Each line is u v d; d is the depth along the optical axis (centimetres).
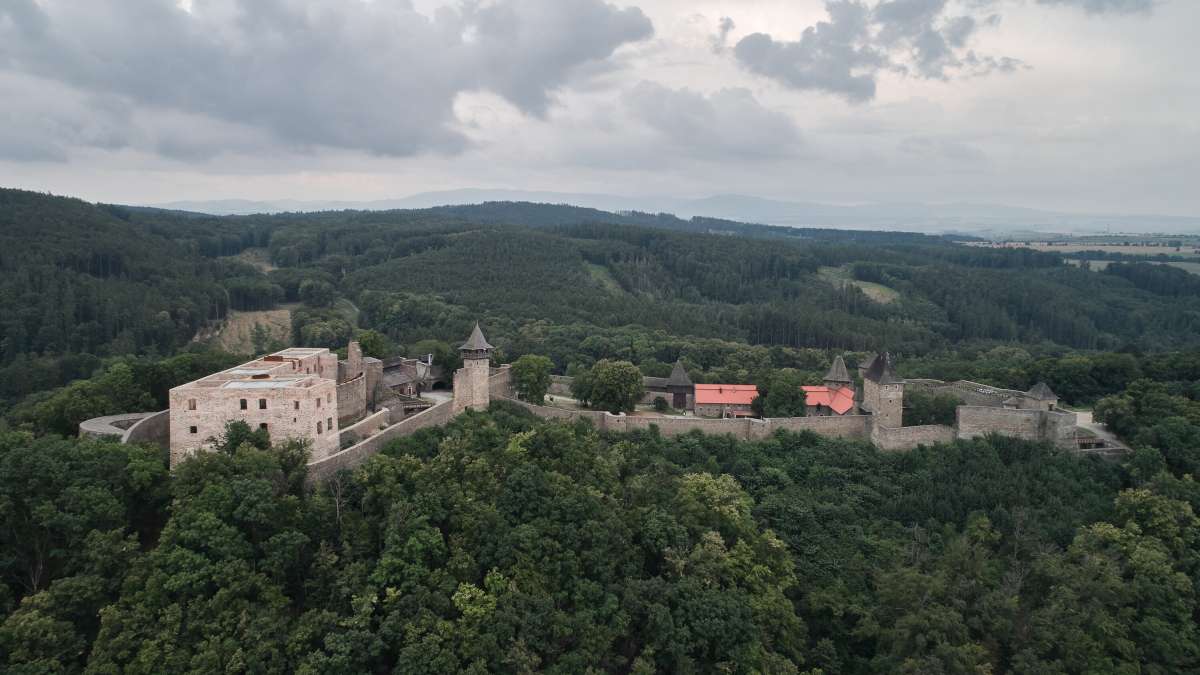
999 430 10300
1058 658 6875
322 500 6538
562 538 6875
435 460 7338
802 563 8088
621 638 6669
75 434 8519
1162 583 7538
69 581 5400
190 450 7156
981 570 7650
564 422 9512
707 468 9462
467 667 5678
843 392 11656
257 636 5334
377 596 5922
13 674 4834
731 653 6456
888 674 6825
